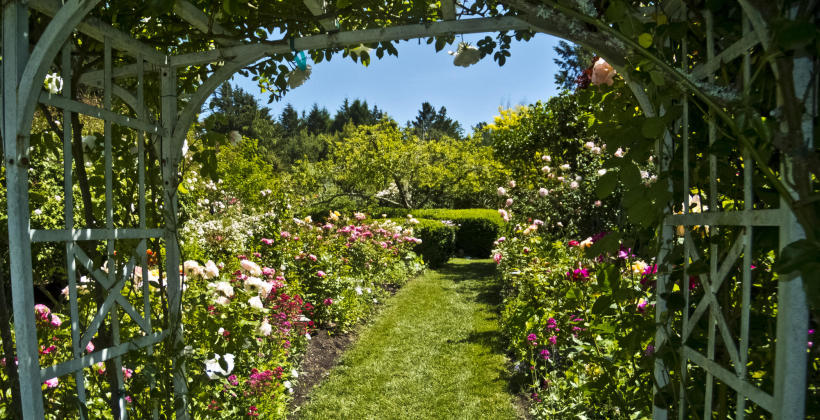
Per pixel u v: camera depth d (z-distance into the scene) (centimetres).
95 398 197
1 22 129
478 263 1127
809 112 82
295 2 179
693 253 121
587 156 765
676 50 136
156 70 191
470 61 191
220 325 229
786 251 78
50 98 138
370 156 1590
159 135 191
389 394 361
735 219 99
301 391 364
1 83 129
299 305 419
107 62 161
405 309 622
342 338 490
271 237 552
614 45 118
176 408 190
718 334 123
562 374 331
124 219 184
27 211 130
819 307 72
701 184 127
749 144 88
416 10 174
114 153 179
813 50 81
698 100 119
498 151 988
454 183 1680
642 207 127
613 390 200
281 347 370
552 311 350
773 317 114
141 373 181
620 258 274
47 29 127
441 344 475
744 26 96
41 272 428
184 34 194
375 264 734
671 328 140
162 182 191
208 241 517
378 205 1725
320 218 1287
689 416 134
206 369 210
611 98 160
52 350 188
